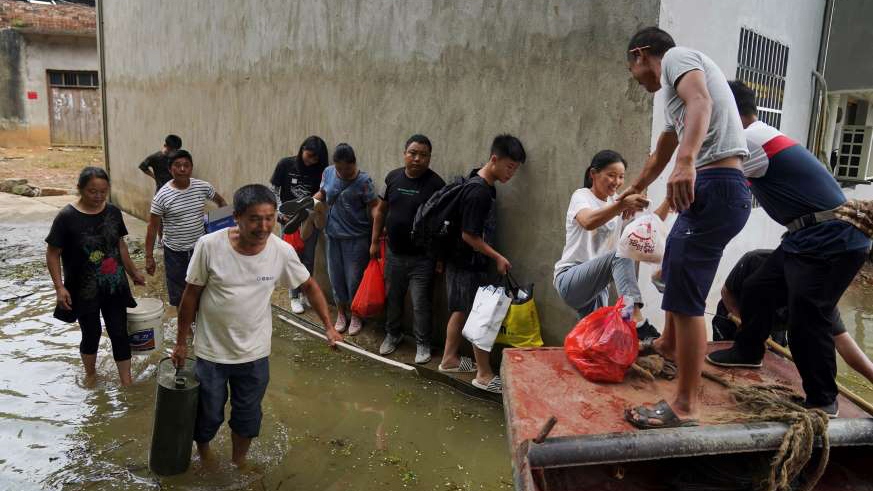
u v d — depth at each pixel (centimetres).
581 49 422
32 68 1809
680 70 231
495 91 479
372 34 571
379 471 371
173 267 540
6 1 1817
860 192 859
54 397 445
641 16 389
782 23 542
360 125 598
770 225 598
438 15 512
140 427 408
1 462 363
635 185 313
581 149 430
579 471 260
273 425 422
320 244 657
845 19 619
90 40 1855
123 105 1116
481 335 450
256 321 346
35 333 565
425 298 513
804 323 251
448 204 464
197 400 343
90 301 440
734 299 349
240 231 327
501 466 379
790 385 282
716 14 437
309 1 638
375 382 492
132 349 471
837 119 779
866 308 717
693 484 256
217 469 366
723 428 225
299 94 668
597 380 275
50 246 423
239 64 761
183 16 872
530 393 263
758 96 529
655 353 304
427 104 531
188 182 537
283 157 704
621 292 355
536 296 470
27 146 1838
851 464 271
